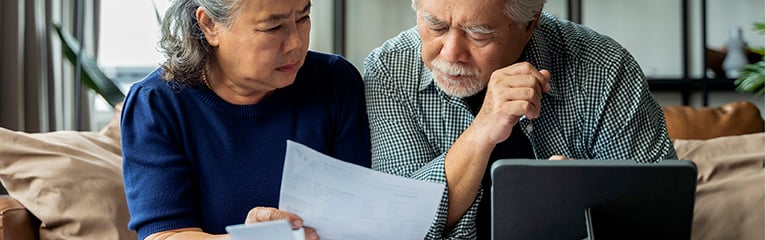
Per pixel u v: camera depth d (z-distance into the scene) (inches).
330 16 180.2
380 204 56.7
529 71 59.7
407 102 68.3
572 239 50.5
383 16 178.9
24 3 150.8
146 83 66.3
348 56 179.5
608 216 49.4
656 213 49.1
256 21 58.3
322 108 67.8
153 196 62.7
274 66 60.2
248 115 66.0
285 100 67.1
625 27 178.5
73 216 79.6
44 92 155.3
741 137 94.8
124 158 64.8
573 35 70.2
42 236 80.7
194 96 65.7
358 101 69.5
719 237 84.3
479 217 68.9
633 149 67.5
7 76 147.3
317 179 54.9
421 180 58.7
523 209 49.8
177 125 65.3
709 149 92.9
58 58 158.6
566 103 68.7
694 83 171.8
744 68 170.9
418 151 67.1
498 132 60.2
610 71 67.8
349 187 55.6
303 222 55.7
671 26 177.9
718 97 180.9
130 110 65.6
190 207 63.8
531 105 58.9
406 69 68.8
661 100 181.2
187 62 63.6
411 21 178.5
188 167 65.1
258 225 44.3
